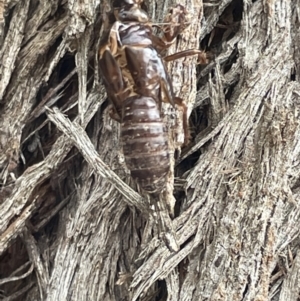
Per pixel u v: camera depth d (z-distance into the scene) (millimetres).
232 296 86
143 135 78
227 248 88
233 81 97
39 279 97
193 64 91
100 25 96
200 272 89
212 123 96
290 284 91
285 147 90
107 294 94
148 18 86
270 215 88
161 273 88
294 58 97
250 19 97
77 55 96
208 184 91
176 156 92
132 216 95
